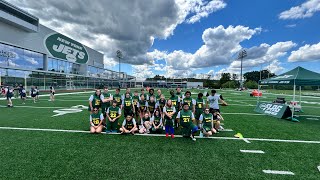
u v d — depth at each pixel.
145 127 6.35
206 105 6.98
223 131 6.68
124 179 3.25
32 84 28.94
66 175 3.34
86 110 11.20
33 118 8.58
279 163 4.00
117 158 4.12
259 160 4.15
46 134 5.94
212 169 3.69
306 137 5.96
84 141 5.27
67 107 12.53
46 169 3.56
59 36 37.47
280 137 5.96
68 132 6.22
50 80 32.94
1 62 24.41
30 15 28.67
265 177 3.41
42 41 32.41
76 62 44.28
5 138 5.47
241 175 3.47
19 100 17.14
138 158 4.15
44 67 33.25
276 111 9.79
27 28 27.58
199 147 4.95
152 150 4.66
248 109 12.65
